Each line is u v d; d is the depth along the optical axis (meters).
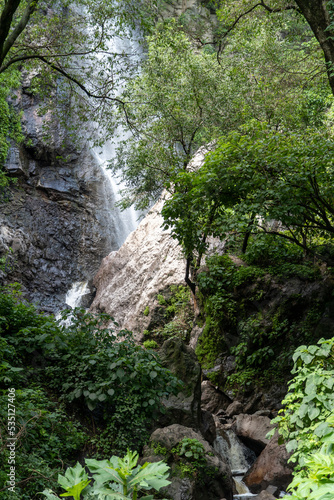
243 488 6.86
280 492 6.21
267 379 10.31
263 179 8.12
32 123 22.94
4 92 20.38
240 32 13.09
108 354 6.10
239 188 8.44
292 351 10.19
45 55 10.45
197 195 8.64
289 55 13.90
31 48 10.31
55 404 5.73
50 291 21.36
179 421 6.32
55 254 22.14
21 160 22.23
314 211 8.73
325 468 1.80
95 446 5.52
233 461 8.16
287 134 8.96
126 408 5.82
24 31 11.03
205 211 9.02
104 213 24.62
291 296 10.87
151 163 14.27
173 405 6.40
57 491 4.38
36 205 22.41
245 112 12.98
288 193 7.93
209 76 13.55
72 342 6.66
